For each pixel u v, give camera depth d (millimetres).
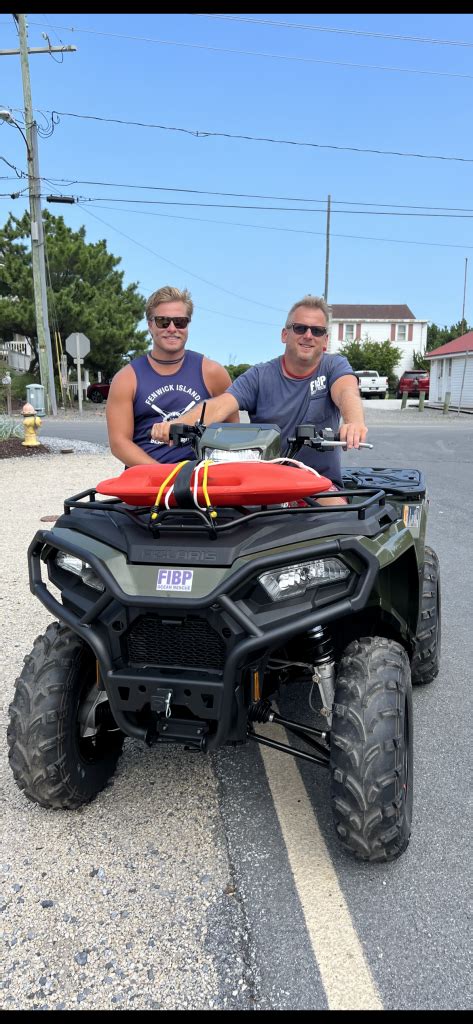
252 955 2283
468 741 3627
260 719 2791
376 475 4344
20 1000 2133
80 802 3025
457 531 8242
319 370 3961
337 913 2455
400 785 2512
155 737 2676
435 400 39562
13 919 2453
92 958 2285
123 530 2723
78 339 24469
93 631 2607
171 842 2855
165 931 2393
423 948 2303
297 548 2510
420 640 4012
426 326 55062
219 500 2586
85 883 2625
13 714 2898
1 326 28703
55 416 24953
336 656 3297
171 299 3930
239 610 2418
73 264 29562
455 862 2721
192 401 4133
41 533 2818
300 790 3207
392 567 3295
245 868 2691
